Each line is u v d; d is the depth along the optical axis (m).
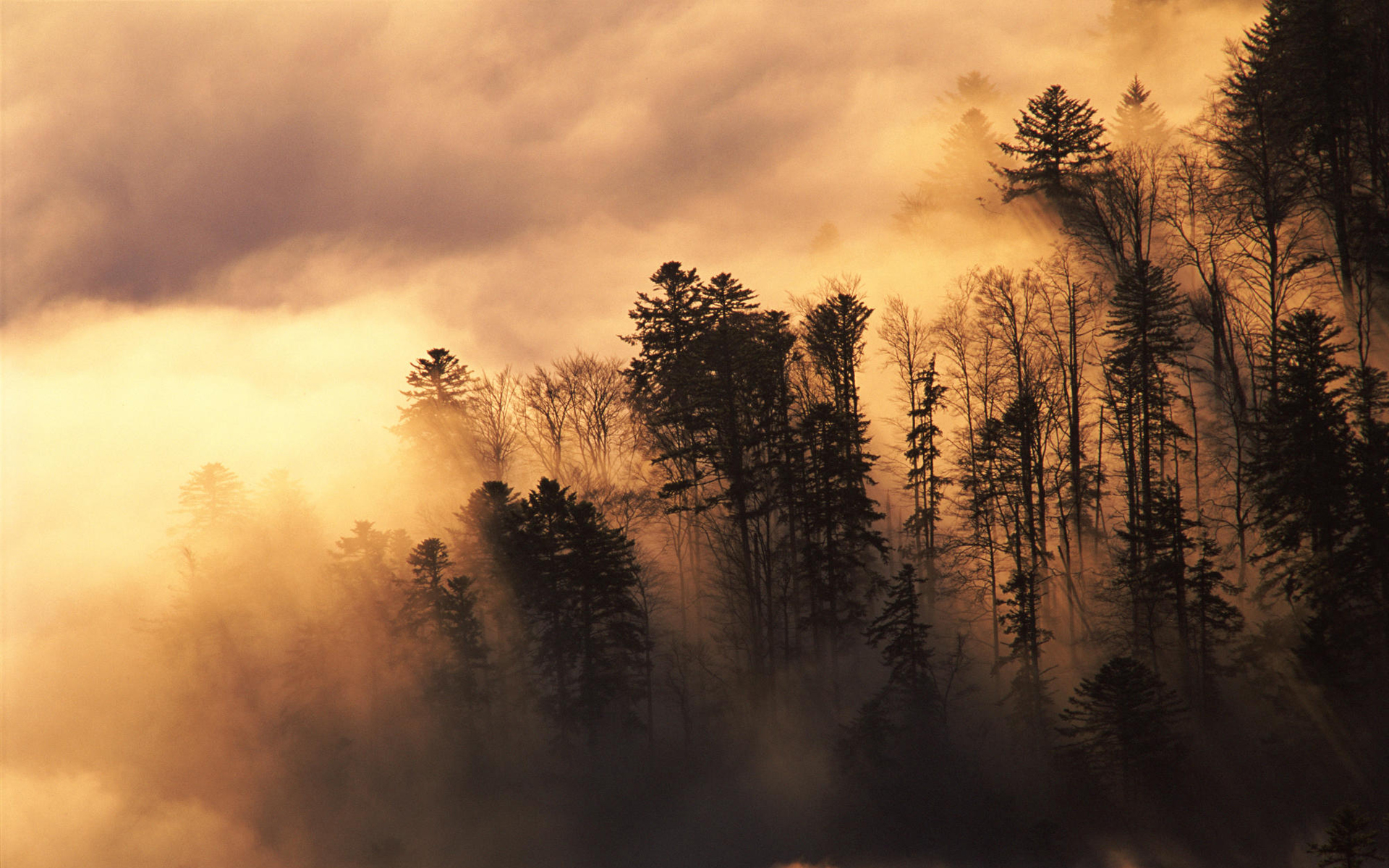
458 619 45.00
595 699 43.88
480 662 47.66
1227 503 41.84
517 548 44.28
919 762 39.00
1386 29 42.72
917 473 45.09
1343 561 32.44
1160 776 33.72
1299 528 33.59
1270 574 37.88
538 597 44.12
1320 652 32.66
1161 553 37.69
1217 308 46.06
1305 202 43.28
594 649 44.12
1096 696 34.38
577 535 43.53
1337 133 41.81
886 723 39.06
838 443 43.28
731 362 42.12
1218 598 35.34
